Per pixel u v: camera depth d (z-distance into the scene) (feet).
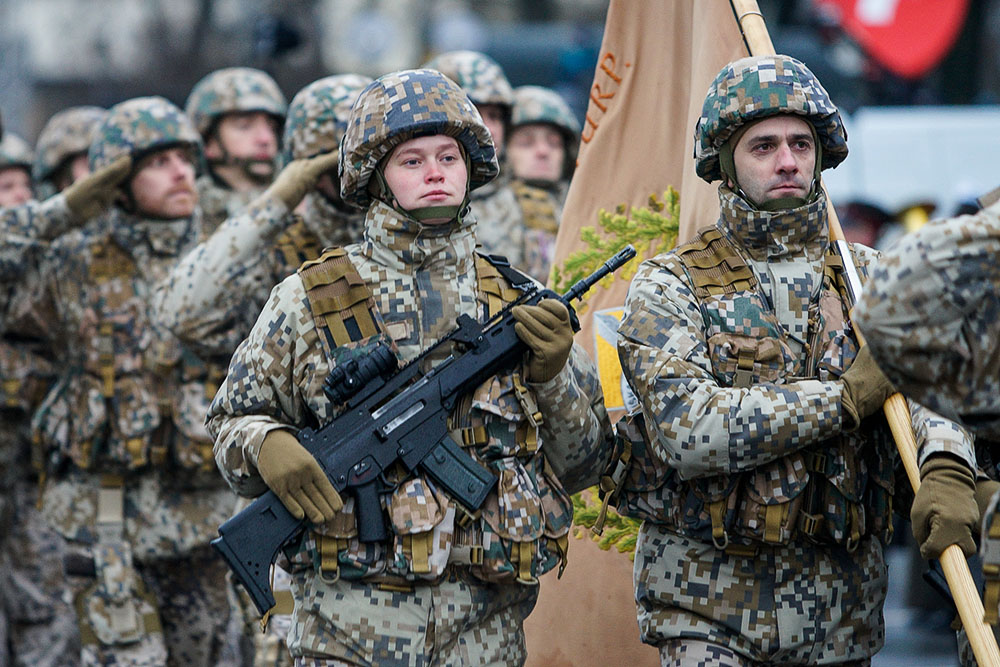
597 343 38.75
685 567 32.19
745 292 31.96
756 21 36.45
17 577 58.13
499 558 30.30
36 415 49.49
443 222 31.40
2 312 51.31
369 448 30.17
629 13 39.60
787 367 31.58
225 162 61.16
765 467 31.14
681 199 38.04
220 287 43.86
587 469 32.76
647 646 37.73
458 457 30.40
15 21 188.14
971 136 83.51
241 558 29.81
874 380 30.53
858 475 31.37
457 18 158.10
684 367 31.09
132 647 48.03
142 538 48.70
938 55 99.81
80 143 67.31
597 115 39.81
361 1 178.40
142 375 48.37
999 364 23.75
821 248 32.78
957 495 29.45
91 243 49.42
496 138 60.75
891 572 83.71
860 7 100.12
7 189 71.20
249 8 187.62
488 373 30.81
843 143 32.76
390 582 30.25
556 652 38.34
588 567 38.17
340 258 31.89
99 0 193.06
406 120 30.83
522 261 61.62
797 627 31.53
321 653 30.53
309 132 45.88
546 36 110.42
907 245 23.71
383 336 31.12
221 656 50.08
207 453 48.06
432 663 30.58
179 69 193.06
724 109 31.99
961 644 32.73
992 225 23.45
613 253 39.09
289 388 31.45
